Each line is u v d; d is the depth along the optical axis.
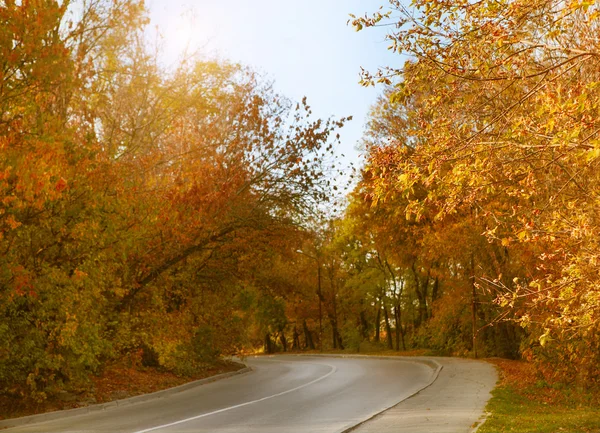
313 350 65.69
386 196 8.78
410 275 51.69
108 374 22.20
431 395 17.05
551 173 9.58
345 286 59.28
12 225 13.65
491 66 8.43
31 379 15.87
